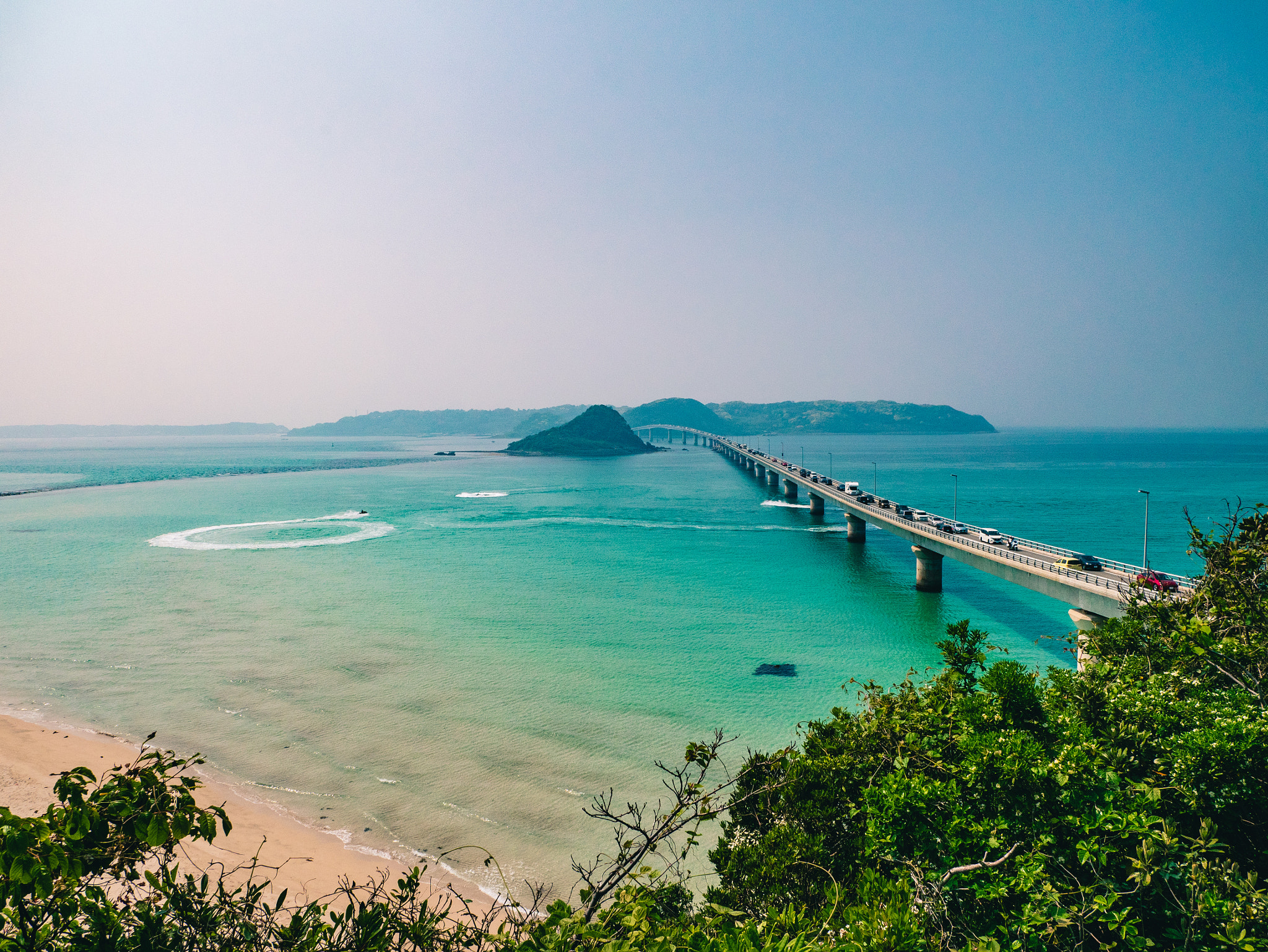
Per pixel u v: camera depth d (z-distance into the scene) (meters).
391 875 25.31
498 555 94.44
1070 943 9.02
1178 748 11.48
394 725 38.97
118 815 5.57
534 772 33.50
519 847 27.50
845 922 8.67
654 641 55.34
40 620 61.50
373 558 92.00
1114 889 8.92
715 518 132.00
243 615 63.34
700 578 79.44
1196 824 10.92
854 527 102.00
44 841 5.09
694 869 25.69
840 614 63.47
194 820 6.01
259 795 31.30
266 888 23.62
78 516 136.75
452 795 31.39
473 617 62.53
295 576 80.56
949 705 15.73
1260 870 10.55
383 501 163.50
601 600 68.69
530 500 166.25
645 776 33.31
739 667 49.00
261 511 144.00
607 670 48.41
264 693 43.94
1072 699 14.95
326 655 51.69
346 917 6.55
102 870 5.70
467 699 42.94
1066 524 119.00
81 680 46.22
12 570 84.19
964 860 10.41
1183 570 80.81
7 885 4.98
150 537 110.75
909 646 54.00
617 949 6.49
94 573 82.88
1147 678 16.56
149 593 72.12
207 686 45.12
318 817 29.56
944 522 80.56
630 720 39.78
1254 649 16.98
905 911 8.14
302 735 37.59
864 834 14.80
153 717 40.09
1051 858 9.61
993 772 11.26
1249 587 20.56
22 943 5.22
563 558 91.56
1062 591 48.00
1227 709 13.06
